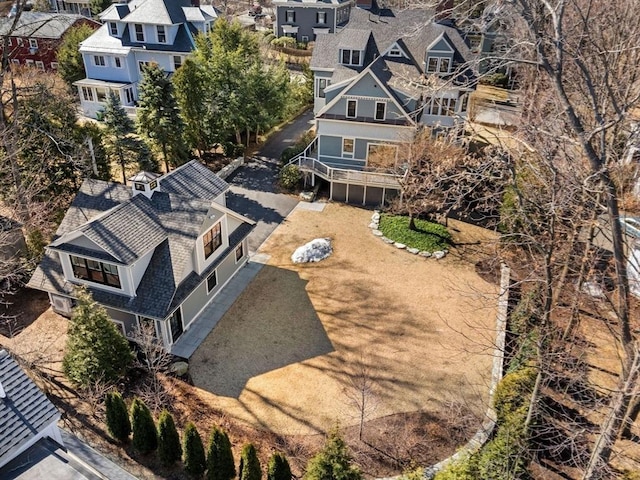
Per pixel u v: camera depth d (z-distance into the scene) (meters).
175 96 29.81
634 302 15.34
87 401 15.03
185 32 41.22
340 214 27.14
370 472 13.06
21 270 19.27
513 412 13.91
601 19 15.41
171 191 19.41
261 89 33.16
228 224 20.72
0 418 10.52
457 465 11.98
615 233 9.80
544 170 15.12
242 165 32.44
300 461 13.45
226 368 16.75
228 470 12.55
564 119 13.60
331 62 33.38
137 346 17.70
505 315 19.06
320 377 16.42
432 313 19.59
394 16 33.31
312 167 28.92
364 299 20.38
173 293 16.91
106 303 17.17
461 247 24.11
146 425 13.22
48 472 10.20
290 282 21.42
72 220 19.00
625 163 13.05
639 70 13.48
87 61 41.12
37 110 23.88
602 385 15.42
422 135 24.69
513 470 11.95
